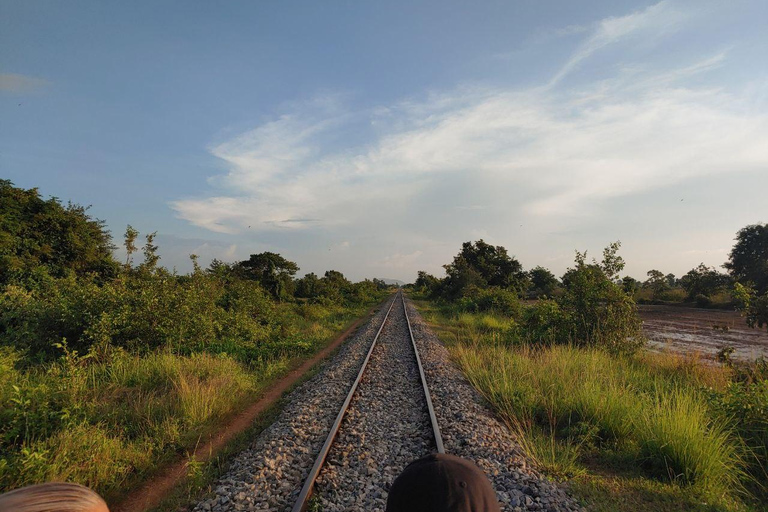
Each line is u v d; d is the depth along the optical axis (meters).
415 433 6.69
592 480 5.34
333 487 4.91
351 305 41.88
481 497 1.25
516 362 10.57
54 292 12.98
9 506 0.80
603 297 13.29
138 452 5.86
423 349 14.41
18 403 5.84
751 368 9.00
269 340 15.02
